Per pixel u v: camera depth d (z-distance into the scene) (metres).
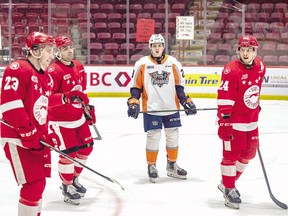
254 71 8.20
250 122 8.43
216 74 24.91
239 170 9.08
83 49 28.28
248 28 28.83
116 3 30.70
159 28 29.30
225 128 8.26
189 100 10.31
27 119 6.03
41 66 6.44
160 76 10.30
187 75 25.17
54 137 8.77
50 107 8.66
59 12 28.77
